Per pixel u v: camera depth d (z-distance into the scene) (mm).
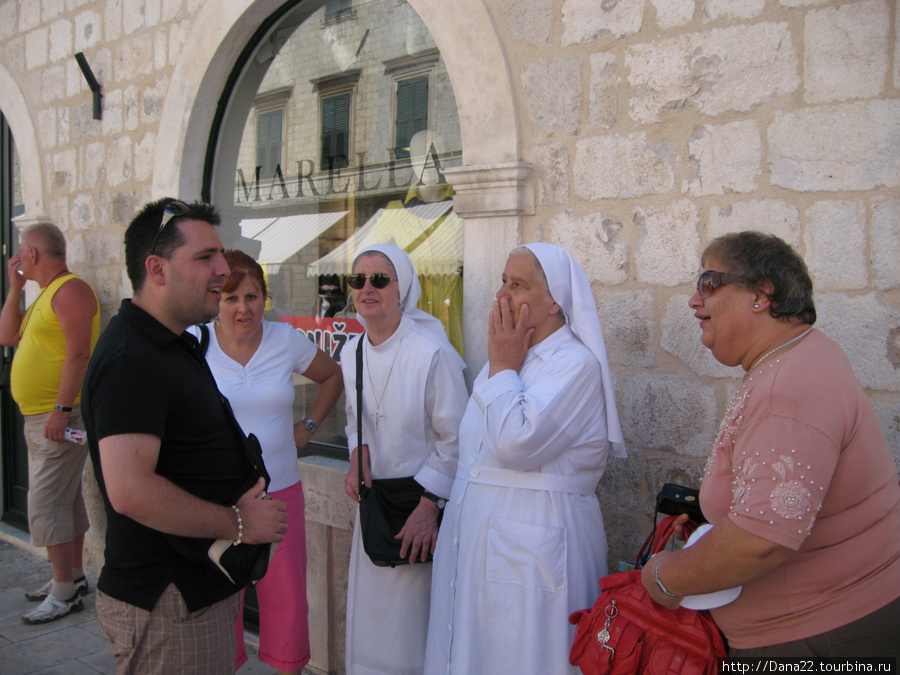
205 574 1741
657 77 2287
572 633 1889
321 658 3393
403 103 3441
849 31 1970
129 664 1704
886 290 1945
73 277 3852
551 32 2496
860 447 1399
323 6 3697
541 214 2557
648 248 2332
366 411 2623
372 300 2492
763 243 1516
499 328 2031
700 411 2240
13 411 5312
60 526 3859
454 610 2025
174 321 1763
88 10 4383
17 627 3764
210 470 1754
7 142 5375
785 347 1486
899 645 1384
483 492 2033
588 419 1976
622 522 2412
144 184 4129
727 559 1386
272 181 4023
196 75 3764
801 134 2051
